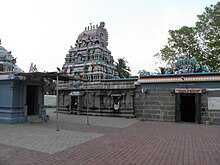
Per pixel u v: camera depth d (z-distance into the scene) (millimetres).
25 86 15016
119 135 10055
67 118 18188
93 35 37438
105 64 35250
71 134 10086
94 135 9922
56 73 12055
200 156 6469
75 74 35031
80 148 7355
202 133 10859
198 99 15344
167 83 16453
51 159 6023
